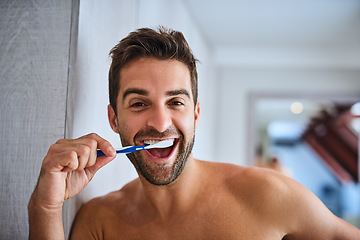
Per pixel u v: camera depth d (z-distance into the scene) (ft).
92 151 1.70
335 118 9.43
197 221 2.00
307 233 2.02
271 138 9.66
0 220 2.00
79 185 1.83
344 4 5.74
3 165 2.01
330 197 9.53
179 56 1.86
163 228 2.01
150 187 1.96
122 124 1.89
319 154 9.61
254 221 1.98
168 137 1.79
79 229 2.12
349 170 9.46
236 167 2.32
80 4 2.02
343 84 8.86
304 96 9.05
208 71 7.97
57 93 1.97
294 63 9.00
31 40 2.01
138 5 3.14
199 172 2.19
